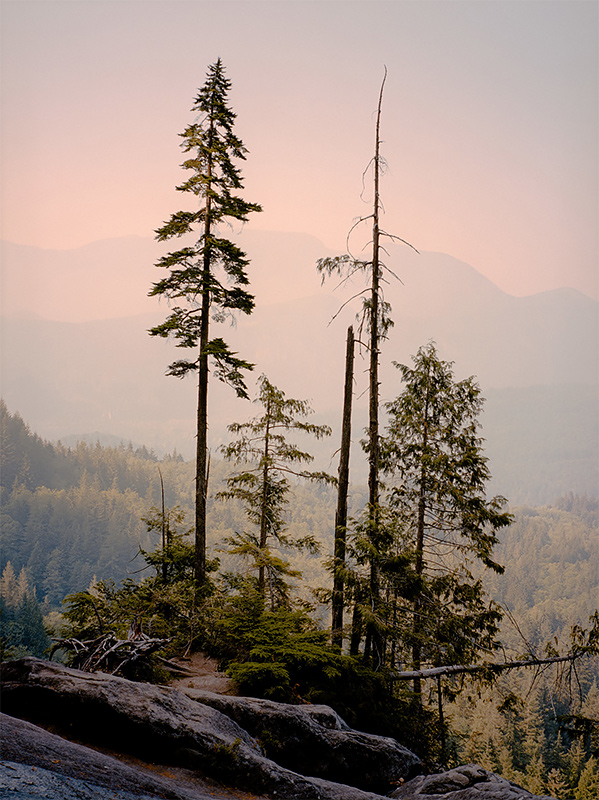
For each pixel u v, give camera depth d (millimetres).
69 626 11547
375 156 15242
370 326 15188
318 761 8297
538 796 6969
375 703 11750
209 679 10648
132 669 9188
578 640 15719
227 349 16094
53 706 6602
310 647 11195
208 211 16328
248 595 13031
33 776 4371
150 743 6586
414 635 14227
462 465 16484
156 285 16188
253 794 6555
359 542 13281
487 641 16156
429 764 12078
